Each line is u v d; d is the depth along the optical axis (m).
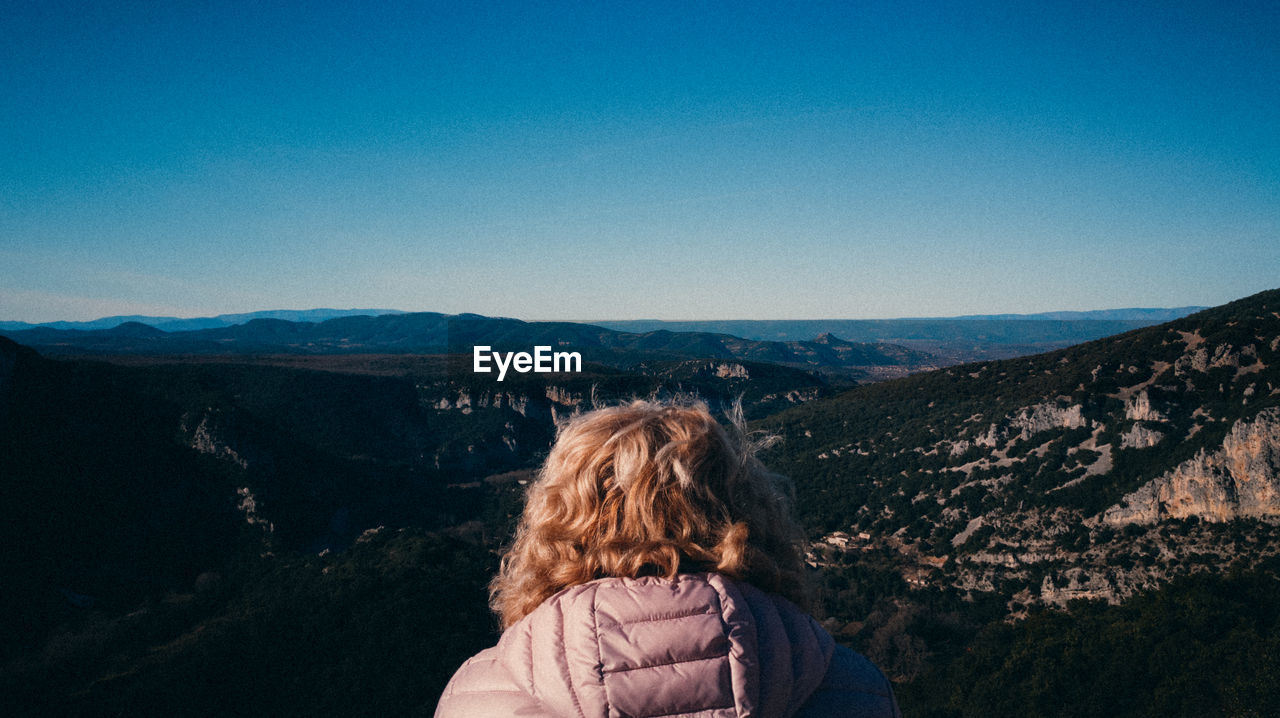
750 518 1.89
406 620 42.00
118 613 57.38
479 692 1.73
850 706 1.75
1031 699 30.42
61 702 38.78
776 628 1.65
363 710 34.38
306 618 43.53
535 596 1.88
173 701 36.81
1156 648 30.11
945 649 46.16
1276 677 24.19
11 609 53.34
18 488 66.31
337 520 84.50
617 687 1.45
